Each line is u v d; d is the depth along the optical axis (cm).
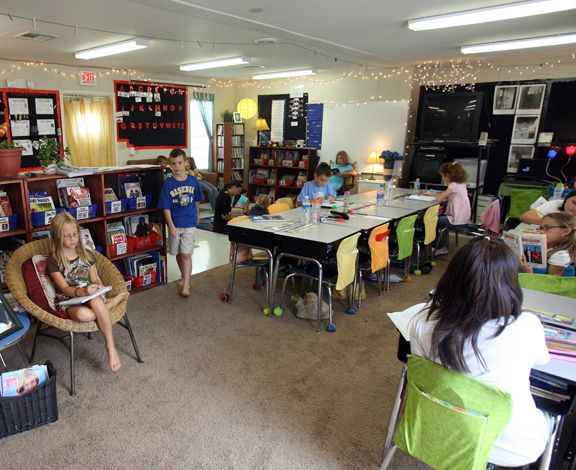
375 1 340
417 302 403
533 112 621
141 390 255
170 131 877
